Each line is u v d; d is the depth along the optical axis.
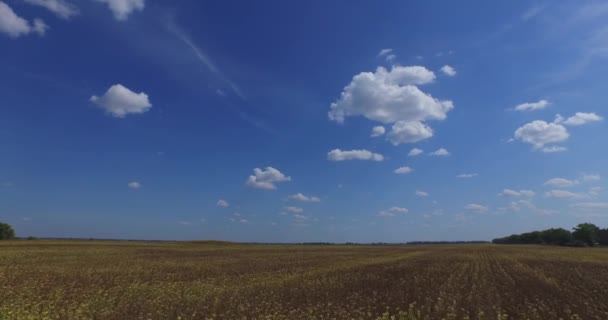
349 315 21.36
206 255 70.88
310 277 38.56
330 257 69.69
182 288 29.95
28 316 18.75
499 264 55.91
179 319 19.67
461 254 81.94
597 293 29.61
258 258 65.19
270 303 24.50
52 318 19.39
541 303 24.91
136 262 52.91
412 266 51.62
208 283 33.38
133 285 30.58
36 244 86.19
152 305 23.33
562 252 92.88
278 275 40.22
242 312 22.05
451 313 21.42
